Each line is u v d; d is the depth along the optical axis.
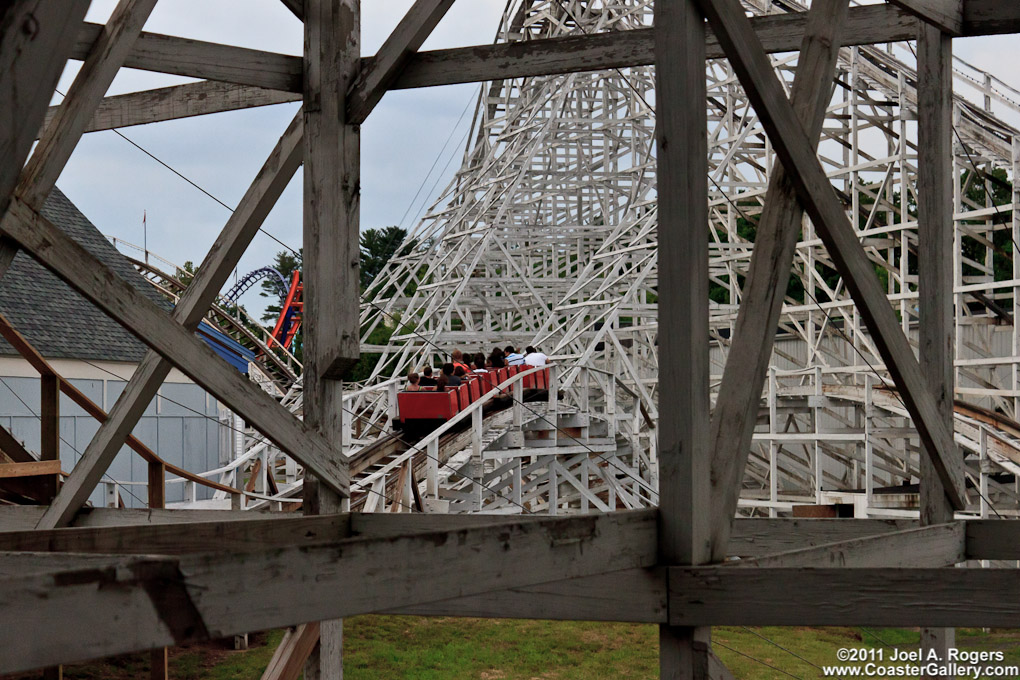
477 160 38.44
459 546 3.52
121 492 19.89
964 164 22.81
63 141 5.63
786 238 4.67
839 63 25.30
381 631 15.68
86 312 20.48
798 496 22.78
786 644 15.52
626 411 30.61
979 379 21.59
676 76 4.21
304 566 3.02
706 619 4.15
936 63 6.96
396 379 22.31
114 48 5.79
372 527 6.73
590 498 21.05
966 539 6.60
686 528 4.20
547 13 35.12
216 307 29.48
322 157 6.67
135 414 6.77
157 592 2.66
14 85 2.58
